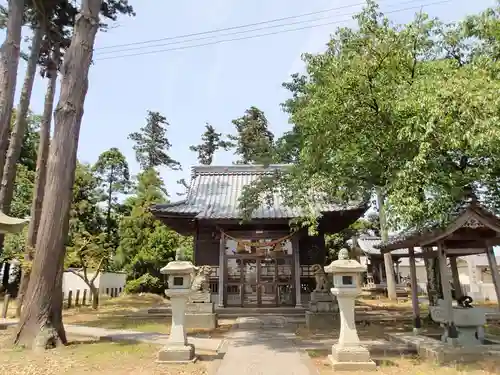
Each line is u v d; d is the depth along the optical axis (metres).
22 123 15.92
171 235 27.66
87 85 10.48
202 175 20.59
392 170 8.69
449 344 8.06
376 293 28.66
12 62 12.06
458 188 7.98
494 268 8.45
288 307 15.90
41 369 6.75
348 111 9.16
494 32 9.30
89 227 28.86
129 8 15.48
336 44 9.84
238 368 6.77
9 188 15.32
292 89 13.38
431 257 10.09
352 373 6.46
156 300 24.95
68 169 9.77
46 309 9.05
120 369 6.75
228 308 15.88
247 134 42.16
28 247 16.14
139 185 30.64
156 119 49.38
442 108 6.84
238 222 16.45
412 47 9.19
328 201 13.75
